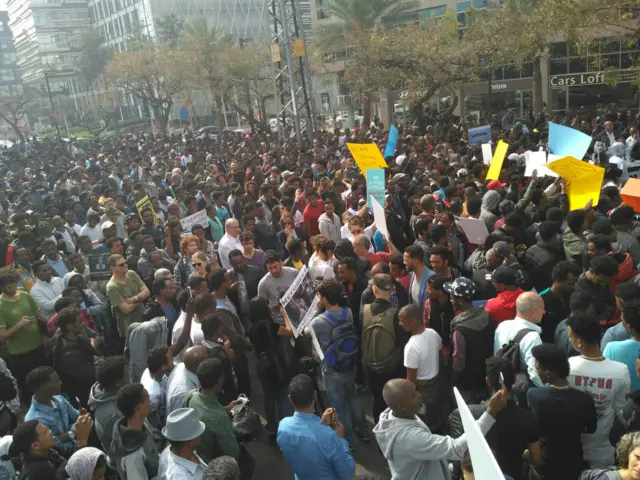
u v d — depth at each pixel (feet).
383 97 126.11
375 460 19.89
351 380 19.63
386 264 22.47
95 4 337.31
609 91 103.35
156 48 170.91
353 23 120.37
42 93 303.27
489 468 7.53
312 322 19.33
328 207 32.73
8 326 23.80
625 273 20.17
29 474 13.89
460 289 17.40
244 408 16.79
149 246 30.22
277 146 83.61
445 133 78.64
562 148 30.94
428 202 30.04
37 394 16.92
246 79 133.59
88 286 28.37
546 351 13.14
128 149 108.27
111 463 14.74
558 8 50.47
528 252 23.82
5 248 35.17
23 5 373.61
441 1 129.39
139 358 20.53
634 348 14.64
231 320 21.36
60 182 64.44
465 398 17.65
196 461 13.64
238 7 287.69
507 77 117.19
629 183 25.43
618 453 10.52
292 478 19.81
